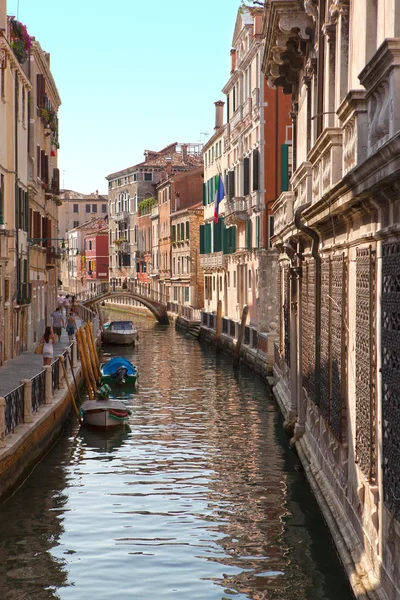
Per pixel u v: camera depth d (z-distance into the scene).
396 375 7.41
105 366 30.39
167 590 10.38
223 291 51.72
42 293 38.41
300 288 17.53
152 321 72.44
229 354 39.97
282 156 29.45
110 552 11.81
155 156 92.56
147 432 20.95
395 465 7.46
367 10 9.62
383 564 8.14
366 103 9.11
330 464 12.52
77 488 15.34
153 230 81.81
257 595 10.16
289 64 19.77
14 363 26.52
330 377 12.10
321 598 9.98
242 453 18.27
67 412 21.83
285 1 16.52
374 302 8.67
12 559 11.51
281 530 12.65
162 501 14.45
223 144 52.31
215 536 12.47
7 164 27.20
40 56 36.28
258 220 40.53
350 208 9.39
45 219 39.44
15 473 14.98
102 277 103.25
